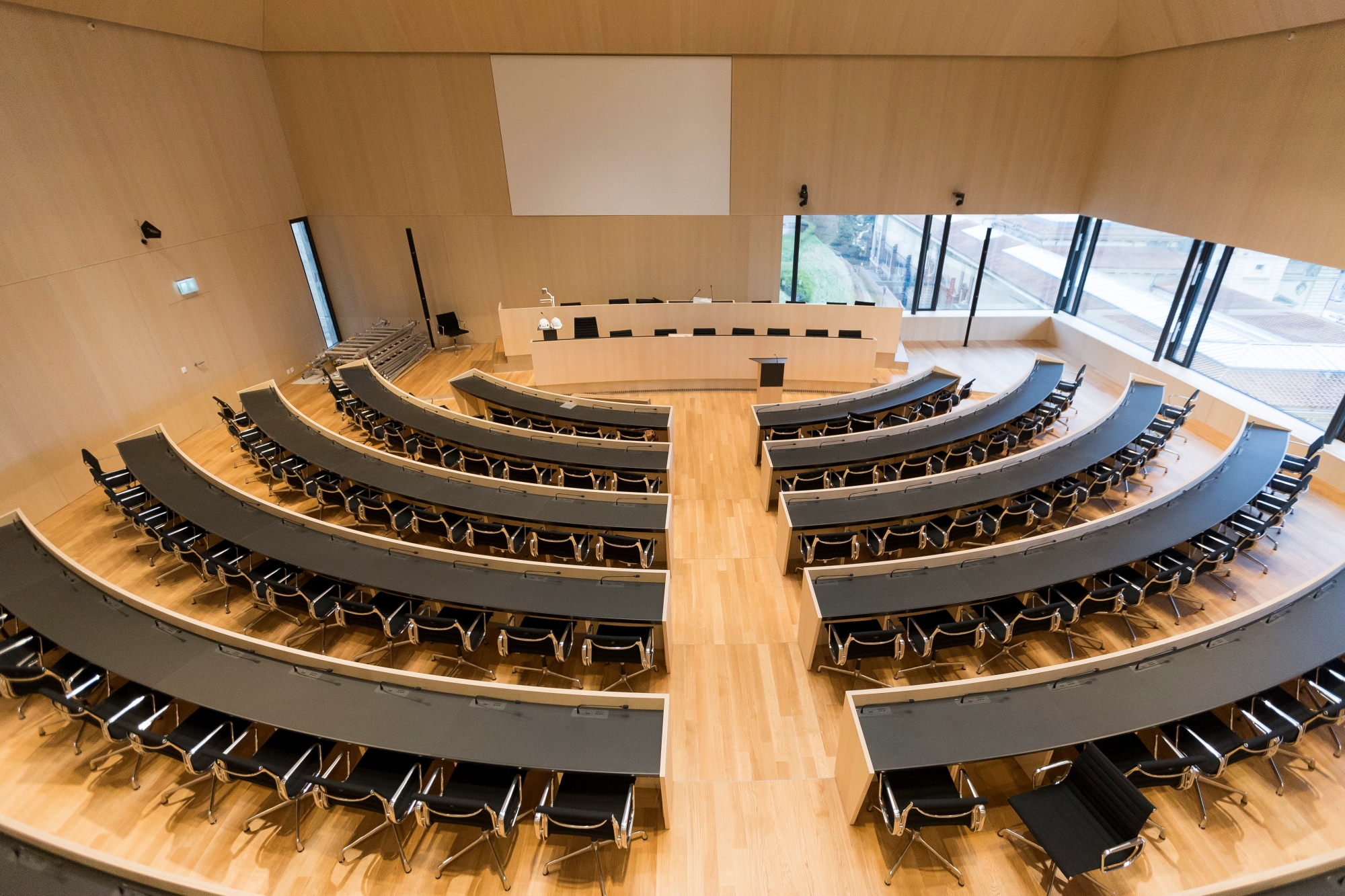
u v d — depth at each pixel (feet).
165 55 32.94
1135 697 14.07
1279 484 23.80
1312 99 27.81
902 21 37.22
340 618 18.26
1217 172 32.96
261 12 37.11
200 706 14.30
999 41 38.32
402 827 13.74
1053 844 11.96
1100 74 40.19
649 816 13.98
